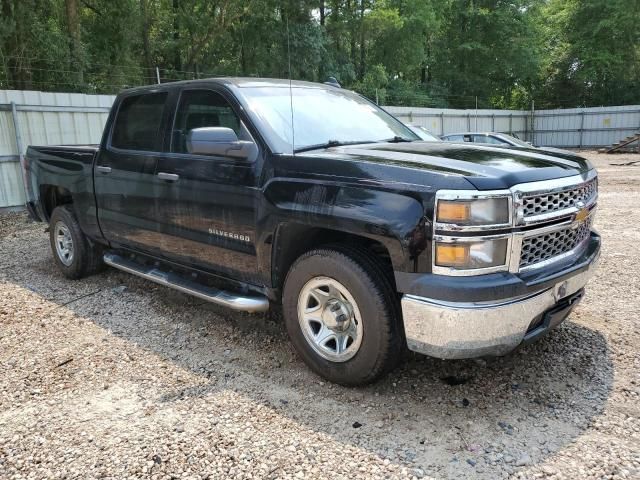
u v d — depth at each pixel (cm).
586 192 330
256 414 303
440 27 3966
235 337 409
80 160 510
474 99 4031
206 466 259
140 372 357
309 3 2469
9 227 920
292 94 404
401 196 282
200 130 340
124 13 2100
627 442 271
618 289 501
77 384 342
